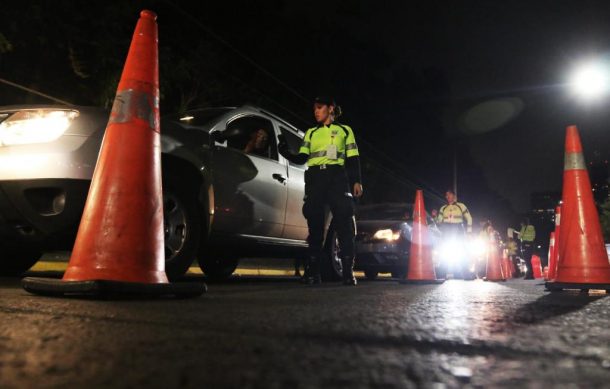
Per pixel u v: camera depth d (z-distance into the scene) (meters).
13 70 9.97
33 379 1.24
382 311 2.69
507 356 1.55
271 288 4.73
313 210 5.84
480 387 1.21
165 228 4.52
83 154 3.92
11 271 5.52
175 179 4.59
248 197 5.53
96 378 1.25
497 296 3.91
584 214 4.57
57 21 9.44
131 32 11.44
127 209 3.02
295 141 6.80
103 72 10.35
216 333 1.89
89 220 3.02
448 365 1.42
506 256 13.98
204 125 5.21
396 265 8.91
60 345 1.64
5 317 2.23
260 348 1.63
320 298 3.49
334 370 1.35
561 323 2.31
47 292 3.05
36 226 3.95
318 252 6.03
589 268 4.46
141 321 2.17
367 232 9.01
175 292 3.11
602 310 2.88
